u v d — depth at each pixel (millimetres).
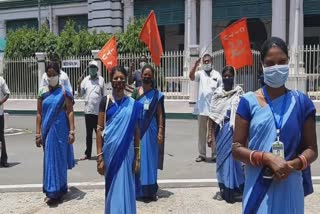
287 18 20000
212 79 8914
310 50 15875
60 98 6223
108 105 4883
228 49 8242
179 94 17391
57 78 6242
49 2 28266
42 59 19234
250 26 24750
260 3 20484
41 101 6312
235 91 6281
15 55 21500
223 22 22297
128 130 4801
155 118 6383
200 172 8109
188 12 21562
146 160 6289
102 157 4945
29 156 9922
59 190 6273
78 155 9930
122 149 4773
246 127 3172
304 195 3246
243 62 8195
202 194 6766
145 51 19344
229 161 6195
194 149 10648
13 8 29562
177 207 6137
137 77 11289
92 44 20328
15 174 8141
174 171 8195
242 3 20859
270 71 3016
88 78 9484
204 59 9008
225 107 6281
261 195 3080
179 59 17391
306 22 23656
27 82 20172
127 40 19594
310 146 3115
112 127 4809
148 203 6305
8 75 20484
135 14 23844
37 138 6402
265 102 3121
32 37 21516
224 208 6059
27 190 7062
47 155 6215
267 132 3072
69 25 22578
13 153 10320
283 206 3074
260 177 3088
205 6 20812
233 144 3221
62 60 18922
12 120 17906
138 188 6312
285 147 3045
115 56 12492
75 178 7719
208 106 8867
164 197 6609
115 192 4758
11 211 6074
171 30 25391
